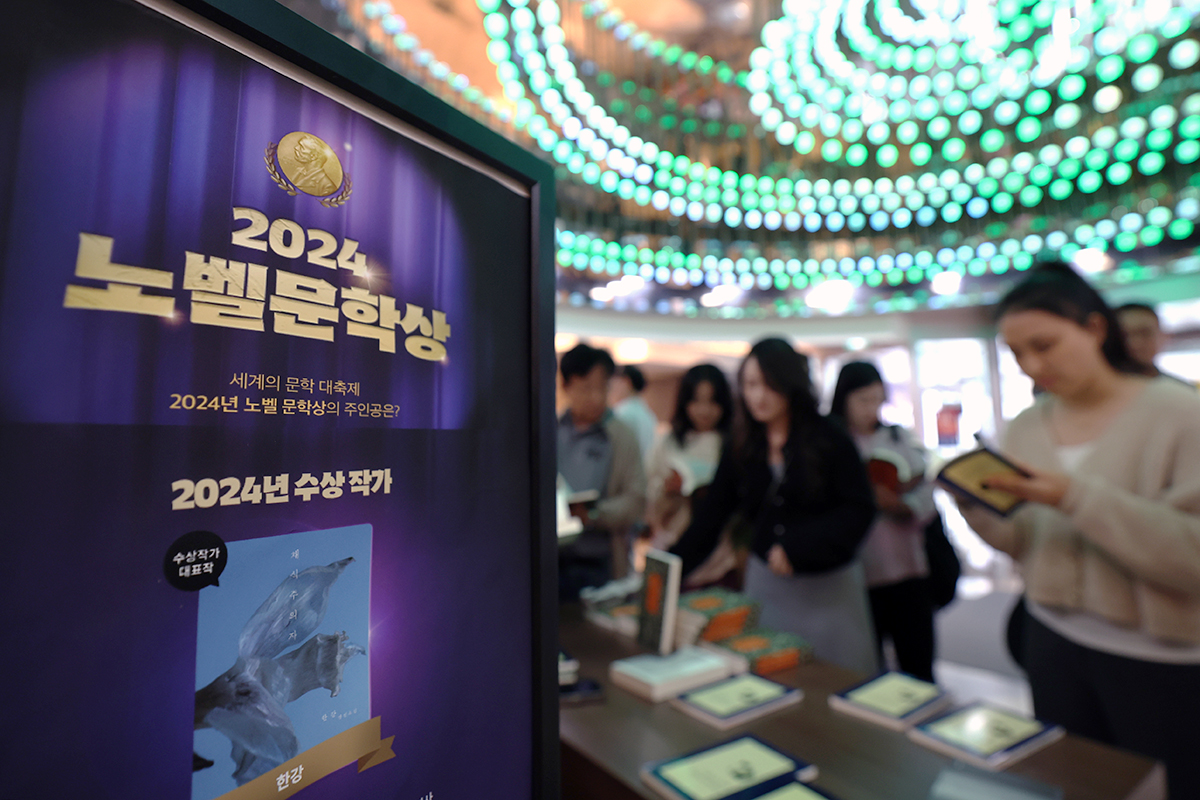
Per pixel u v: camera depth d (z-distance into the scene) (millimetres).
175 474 347
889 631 2232
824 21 1877
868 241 3555
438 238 522
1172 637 1108
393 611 465
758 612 1481
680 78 2359
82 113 320
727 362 6230
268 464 391
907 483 2174
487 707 542
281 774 386
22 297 295
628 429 2562
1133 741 1183
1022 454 1436
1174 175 2705
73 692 306
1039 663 1383
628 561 2520
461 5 1756
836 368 6605
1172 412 1160
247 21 385
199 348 361
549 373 627
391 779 457
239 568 374
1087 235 3193
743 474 1847
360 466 447
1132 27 1873
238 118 388
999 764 871
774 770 858
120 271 330
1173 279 4148
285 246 408
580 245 3422
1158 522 1064
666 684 1163
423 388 500
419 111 500
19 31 300
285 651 395
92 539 315
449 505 517
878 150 2643
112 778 318
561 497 1893
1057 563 1300
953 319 5684
